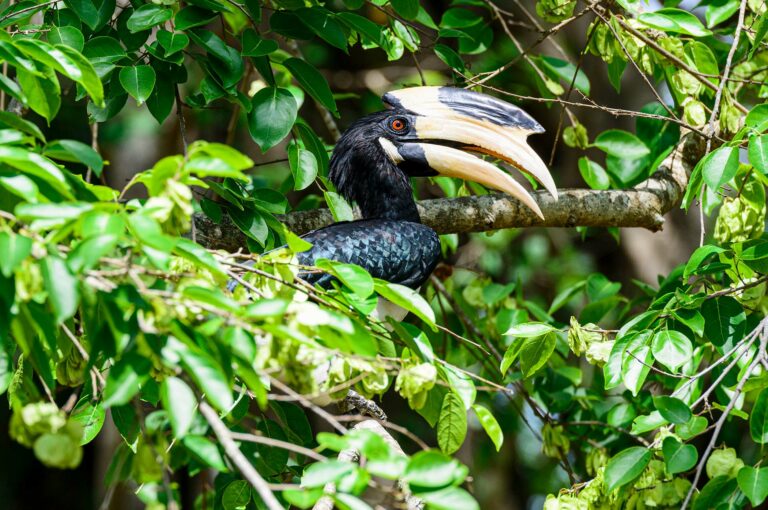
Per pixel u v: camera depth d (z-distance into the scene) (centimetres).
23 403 640
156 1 909
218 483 939
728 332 809
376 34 948
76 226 500
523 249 1841
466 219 1095
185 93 1669
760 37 936
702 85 1058
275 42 875
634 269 1797
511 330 832
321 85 905
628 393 1127
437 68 1848
